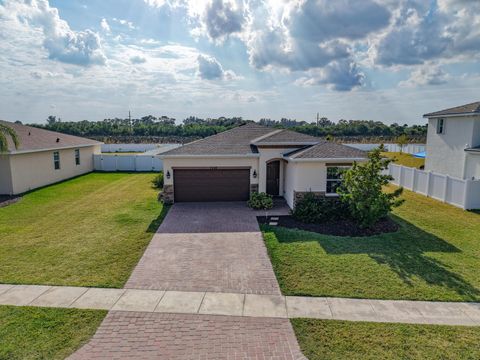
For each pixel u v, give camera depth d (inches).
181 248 446.9
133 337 260.1
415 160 1373.0
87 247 449.7
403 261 398.3
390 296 319.0
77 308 300.0
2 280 353.4
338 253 423.2
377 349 243.4
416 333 261.9
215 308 301.0
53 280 354.0
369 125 2733.8
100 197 776.9
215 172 719.1
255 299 316.5
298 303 308.7
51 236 494.9
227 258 412.2
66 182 992.9
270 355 239.1
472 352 238.7
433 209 652.1
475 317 284.5
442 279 352.2
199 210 652.7
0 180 788.6
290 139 722.2
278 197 762.2
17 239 481.7
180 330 268.8
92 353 241.6
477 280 350.0
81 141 1202.0
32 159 872.9
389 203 504.7
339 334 261.7
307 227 540.1
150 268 384.5
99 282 349.4
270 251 431.8
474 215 609.0
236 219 587.8
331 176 625.3
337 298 316.8
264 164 719.1
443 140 901.8
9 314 289.7
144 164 1255.5
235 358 236.2
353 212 533.6
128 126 2795.3
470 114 786.2
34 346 247.8
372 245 452.8
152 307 302.8
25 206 685.3
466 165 821.9
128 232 513.3
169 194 711.7
